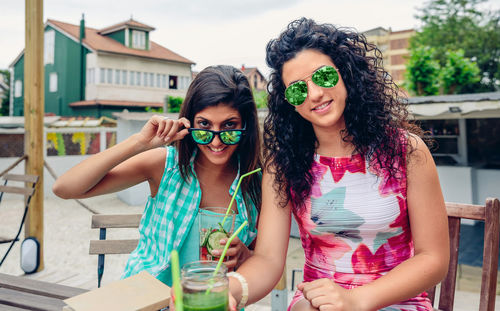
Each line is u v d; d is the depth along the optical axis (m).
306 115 1.27
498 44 23.17
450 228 1.79
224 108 1.44
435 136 8.92
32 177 3.69
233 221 1.32
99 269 1.98
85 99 24.72
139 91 25.86
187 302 0.76
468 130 8.67
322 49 1.27
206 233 1.30
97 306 0.85
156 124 1.44
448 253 1.26
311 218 1.37
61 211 9.33
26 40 4.35
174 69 27.64
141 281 0.99
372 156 1.30
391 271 1.18
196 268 0.84
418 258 1.22
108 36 27.20
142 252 1.64
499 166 8.36
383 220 1.29
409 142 1.30
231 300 0.97
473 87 21.67
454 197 7.98
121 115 9.68
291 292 3.42
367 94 1.30
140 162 1.62
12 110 28.83
